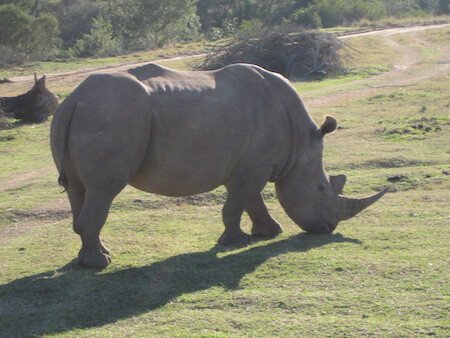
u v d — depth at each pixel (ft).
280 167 37.09
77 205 34.63
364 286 30.32
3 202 48.14
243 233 37.37
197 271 32.78
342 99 80.43
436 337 25.93
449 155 53.47
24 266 35.35
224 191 46.73
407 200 43.52
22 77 118.62
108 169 32.71
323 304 28.86
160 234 39.83
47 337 27.55
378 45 134.31
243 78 36.37
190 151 34.30
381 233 37.04
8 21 167.84
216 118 34.76
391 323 27.07
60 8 223.10
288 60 108.78
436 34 145.69
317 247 35.22
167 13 192.54
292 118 37.04
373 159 53.26
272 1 224.53
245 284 31.30
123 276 32.78
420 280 30.55
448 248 34.19
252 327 27.37
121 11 193.06
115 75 33.32
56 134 33.40
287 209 37.83
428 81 90.07
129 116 32.71
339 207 37.73
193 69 115.14
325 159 54.34
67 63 137.59
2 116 75.92
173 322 28.09
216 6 234.99
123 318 28.76
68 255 36.60
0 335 27.96
